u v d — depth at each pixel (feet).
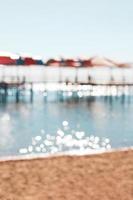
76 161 29.32
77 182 25.04
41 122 84.23
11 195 22.63
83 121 87.40
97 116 99.76
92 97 182.29
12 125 78.38
